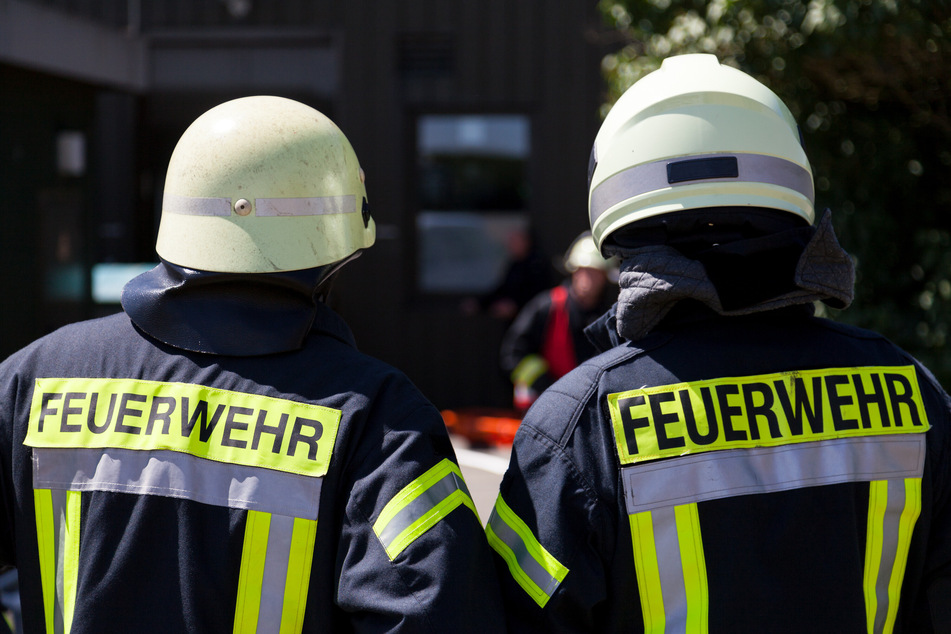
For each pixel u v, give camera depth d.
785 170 1.54
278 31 7.82
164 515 1.41
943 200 3.81
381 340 7.90
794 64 3.47
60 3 7.83
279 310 1.50
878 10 3.13
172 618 1.38
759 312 1.52
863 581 1.45
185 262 1.50
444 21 7.73
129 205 7.99
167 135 8.01
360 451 1.44
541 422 1.51
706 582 1.40
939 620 1.49
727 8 3.49
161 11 7.86
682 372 1.47
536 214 7.82
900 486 1.47
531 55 7.71
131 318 1.52
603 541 1.43
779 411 1.46
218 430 1.44
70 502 1.44
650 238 1.54
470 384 7.87
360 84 7.81
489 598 1.41
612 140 1.59
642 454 1.43
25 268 5.46
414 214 7.98
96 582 1.40
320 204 1.54
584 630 1.45
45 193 5.67
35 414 1.49
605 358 1.53
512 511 1.52
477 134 7.91
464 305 7.81
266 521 1.40
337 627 1.44
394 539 1.38
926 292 3.62
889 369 1.53
